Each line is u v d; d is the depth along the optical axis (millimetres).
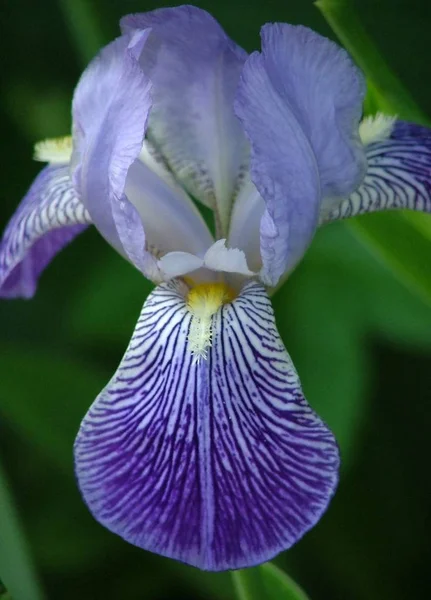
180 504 311
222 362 325
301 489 312
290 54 329
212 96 359
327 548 439
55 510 437
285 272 339
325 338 419
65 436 417
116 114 329
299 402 320
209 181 367
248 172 363
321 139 334
